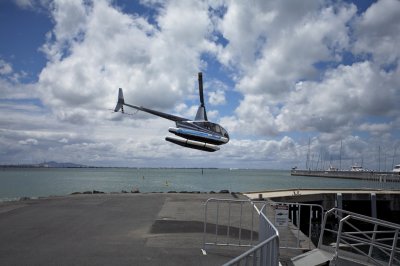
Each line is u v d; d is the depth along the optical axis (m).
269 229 8.17
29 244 12.16
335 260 10.88
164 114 30.53
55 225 15.56
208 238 13.37
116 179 114.81
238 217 17.91
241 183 102.31
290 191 36.56
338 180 150.38
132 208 20.69
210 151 29.56
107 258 10.55
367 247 21.02
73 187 69.38
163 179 120.38
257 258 6.23
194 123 28.91
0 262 10.03
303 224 31.06
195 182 101.69
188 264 10.14
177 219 17.20
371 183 119.81
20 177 125.00
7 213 18.73
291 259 11.46
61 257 10.60
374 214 34.00
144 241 12.77
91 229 14.77
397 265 13.73
